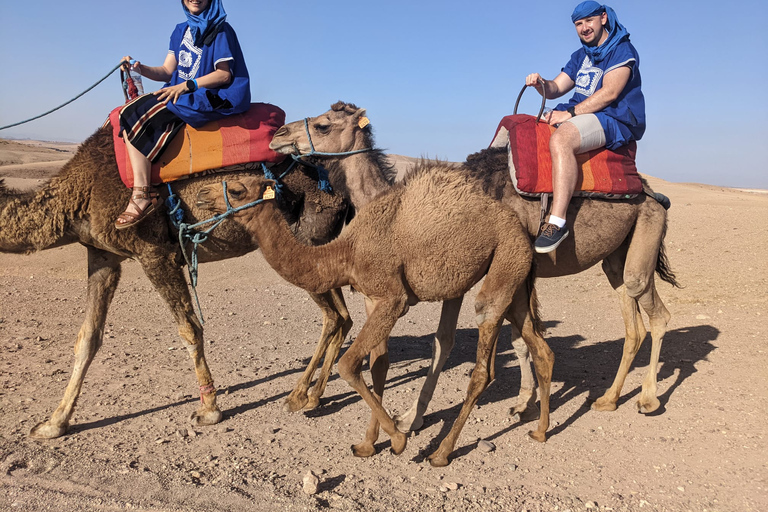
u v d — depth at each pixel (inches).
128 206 215.0
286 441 220.5
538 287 514.3
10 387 269.3
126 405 252.4
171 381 284.4
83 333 227.5
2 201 214.8
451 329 225.0
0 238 217.3
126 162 217.2
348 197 243.1
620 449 214.8
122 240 220.2
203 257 245.4
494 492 185.3
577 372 299.3
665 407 250.5
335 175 241.6
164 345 346.9
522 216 213.8
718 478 193.5
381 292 191.3
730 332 350.3
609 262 253.6
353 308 448.8
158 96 224.4
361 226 193.5
